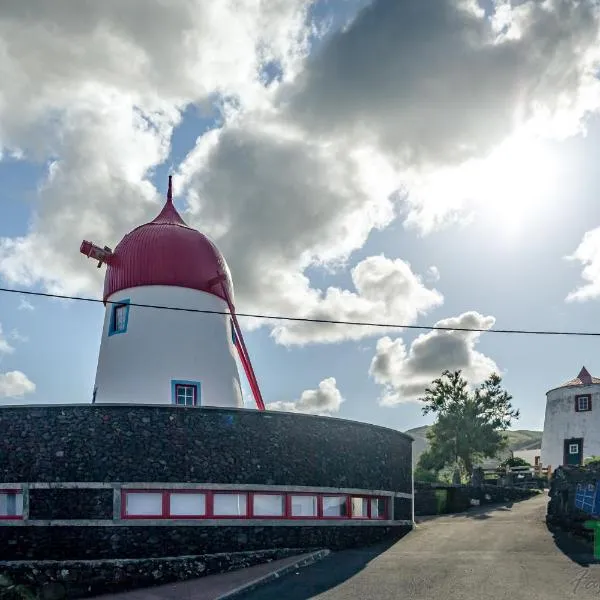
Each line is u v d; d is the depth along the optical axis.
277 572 19.56
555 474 25.86
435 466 40.34
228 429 21.94
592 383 46.56
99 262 27.30
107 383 25.81
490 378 40.28
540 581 17.12
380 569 19.38
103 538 20.22
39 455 20.66
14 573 19.23
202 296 26.86
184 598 18.05
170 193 29.58
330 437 23.81
